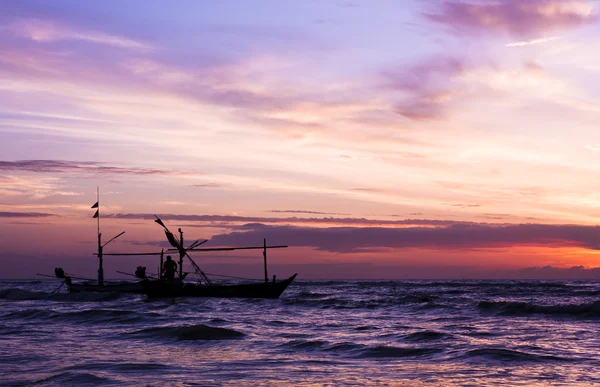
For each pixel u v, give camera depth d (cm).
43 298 5978
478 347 1827
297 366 1512
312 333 2416
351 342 2003
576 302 5441
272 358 1653
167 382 1279
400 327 2745
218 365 1527
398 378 1343
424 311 3975
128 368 1469
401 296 6419
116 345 1945
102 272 6075
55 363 1549
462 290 8931
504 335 2344
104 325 2733
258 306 4550
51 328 2577
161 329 2308
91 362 1567
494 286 11444
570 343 2031
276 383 1277
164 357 1667
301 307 4450
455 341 2027
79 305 4759
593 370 1441
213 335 2202
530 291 8262
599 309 3534
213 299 5319
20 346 1922
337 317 3481
